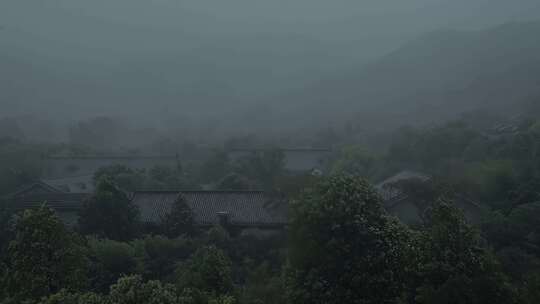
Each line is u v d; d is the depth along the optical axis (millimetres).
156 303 15414
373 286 17281
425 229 18984
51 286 18219
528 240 24266
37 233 18297
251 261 26844
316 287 17547
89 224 28453
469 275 16172
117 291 15688
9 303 17500
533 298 16109
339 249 17719
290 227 19641
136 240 27328
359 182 19234
